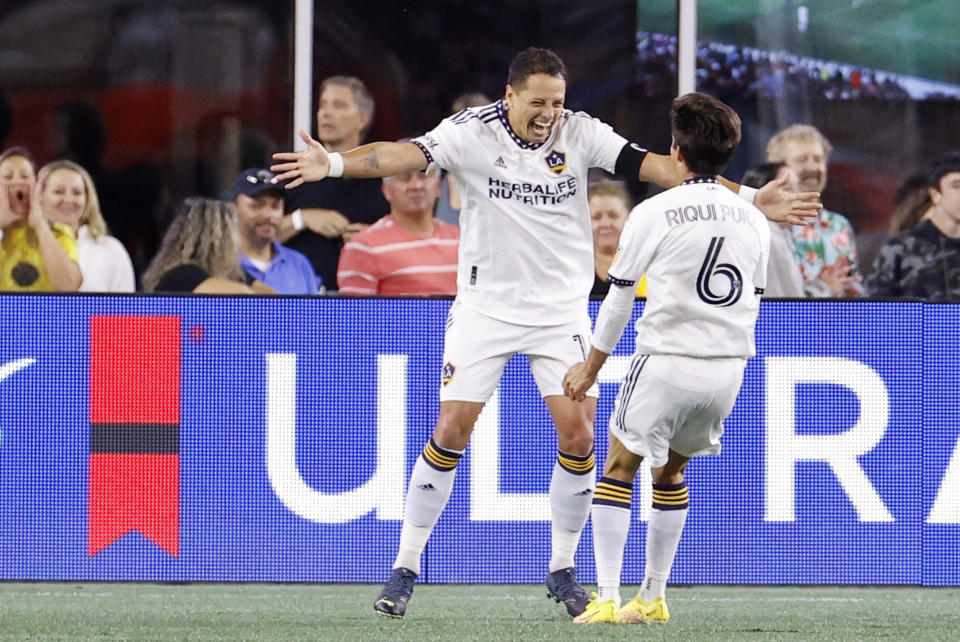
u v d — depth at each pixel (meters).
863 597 23.06
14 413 22.06
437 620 19.11
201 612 20.19
